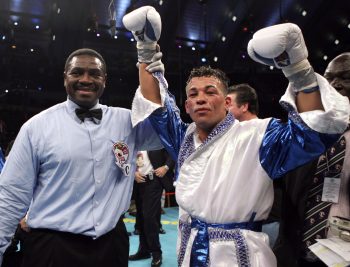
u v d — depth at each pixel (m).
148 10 1.75
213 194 1.49
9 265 2.45
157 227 4.00
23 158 1.80
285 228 1.66
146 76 1.91
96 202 1.80
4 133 11.41
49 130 1.83
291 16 10.69
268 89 12.39
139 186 4.17
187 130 1.74
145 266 4.00
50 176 1.80
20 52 12.38
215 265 1.43
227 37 11.58
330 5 10.05
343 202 1.45
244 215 1.47
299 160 1.40
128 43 12.57
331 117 1.27
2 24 11.23
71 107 1.93
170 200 8.52
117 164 1.87
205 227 1.50
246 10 10.36
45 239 1.74
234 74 12.41
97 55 1.95
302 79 1.36
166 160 4.20
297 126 1.36
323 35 11.38
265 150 1.48
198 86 1.61
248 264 1.41
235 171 1.50
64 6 10.04
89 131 1.86
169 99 1.92
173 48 12.71
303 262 1.56
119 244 1.87
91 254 1.75
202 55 12.47
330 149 1.53
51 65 12.42
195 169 1.58
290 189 1.65
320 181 1.53
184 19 10.90
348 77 1.56
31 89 12.90
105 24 11.02
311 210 1.52
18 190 1.78
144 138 2.08
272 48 1.28
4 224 1.75
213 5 10.26
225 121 1.60
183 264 1.52
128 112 2.06
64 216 1.74
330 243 1.33
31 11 10.93
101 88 1.95
